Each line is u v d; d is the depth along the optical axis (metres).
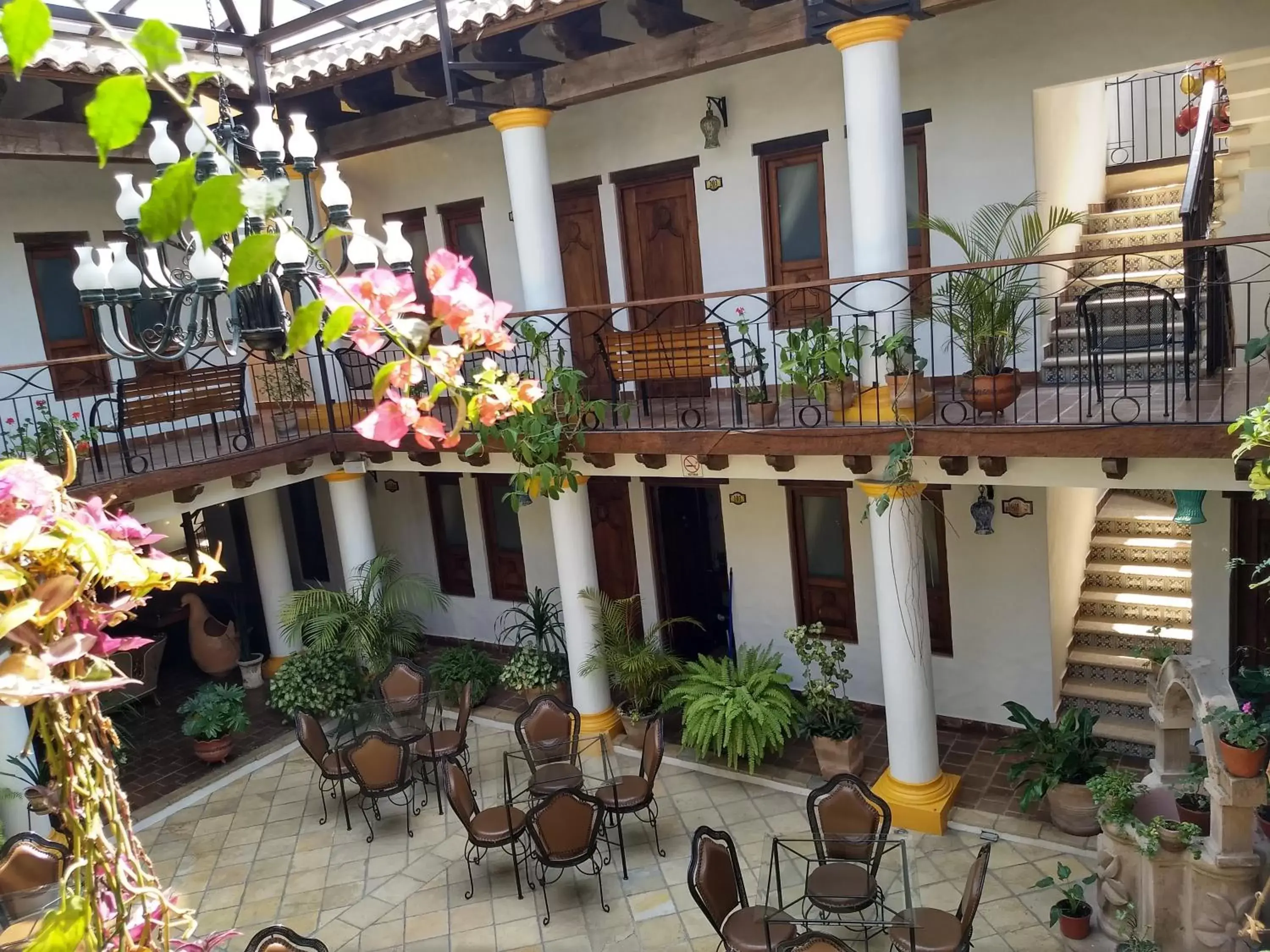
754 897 6.57
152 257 4.32
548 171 7.98
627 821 7.77
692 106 8.58
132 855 1.46
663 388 9.52
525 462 7.78
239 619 11.38
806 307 8.47
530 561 11.01
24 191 9.20
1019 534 7.99
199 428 10.48
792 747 8.68
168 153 4.05
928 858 6.90
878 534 6.93
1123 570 8.96
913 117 7.56
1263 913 5.16
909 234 7.85
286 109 8.97
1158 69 7.15
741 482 9.39
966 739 8.52
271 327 4.26
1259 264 8.23
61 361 7.30
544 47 8.95
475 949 6.39
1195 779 5.64
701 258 8.88
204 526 12.49
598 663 8.78
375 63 7.80
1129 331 7.34
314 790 8.84
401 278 1.67
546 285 8.06
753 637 9.79
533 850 7.33
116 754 9.02
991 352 6.23
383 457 9.38
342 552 10.02
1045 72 7.01
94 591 1.46
